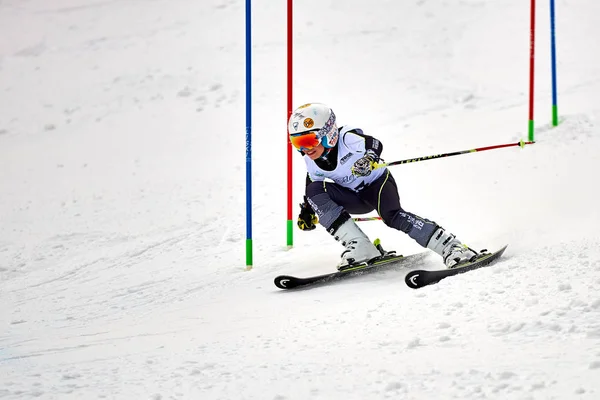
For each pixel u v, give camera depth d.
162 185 33.66
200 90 48.06
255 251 24.11
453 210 24.91
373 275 19.89
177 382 12.08
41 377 13.05
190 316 17.77
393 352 12.65
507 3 58.25
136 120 44.97
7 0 71.12
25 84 53.78
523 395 10.20
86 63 56.19
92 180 35.91
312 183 20.84
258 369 12.42
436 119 38.03
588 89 39.91
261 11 60.97
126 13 65.19
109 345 15.72
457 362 11.78
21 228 29.92
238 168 34.56
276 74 49.00
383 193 20.17
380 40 53.84
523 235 21.56
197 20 61.31
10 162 40.34
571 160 27.36
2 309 20.69
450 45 52.06
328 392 11.04
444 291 16.06
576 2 55.69
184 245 25.70
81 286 22.53
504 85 43.72
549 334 12.60
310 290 19.03
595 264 16.39
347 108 42.06
